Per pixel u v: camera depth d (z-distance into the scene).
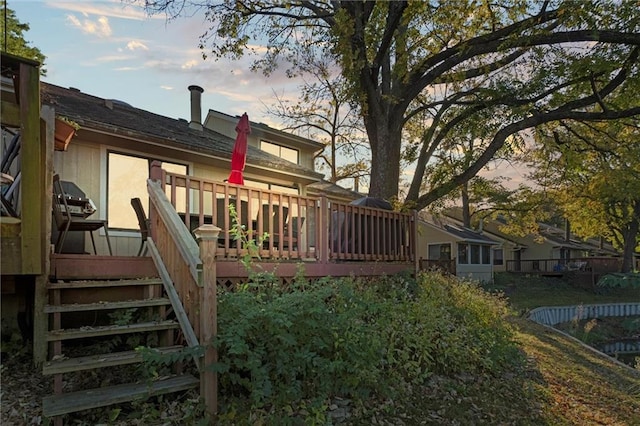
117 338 4.40
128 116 9.77
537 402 5.50
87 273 4.66
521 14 10.85
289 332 3.95
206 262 3.51
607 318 19.78
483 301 7.89
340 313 4.73
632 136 15.70
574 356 8.86
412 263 8.45
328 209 6.62
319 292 4.38
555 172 24.08
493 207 31.39
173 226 4.26
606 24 10.20
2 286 4.25
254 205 7.30
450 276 9.65
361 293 5.97
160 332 4.30
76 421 3.21
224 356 3.59
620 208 27.66
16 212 4.07
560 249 37.94
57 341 3.61
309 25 11.71
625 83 11.09
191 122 12.53
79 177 7.86
